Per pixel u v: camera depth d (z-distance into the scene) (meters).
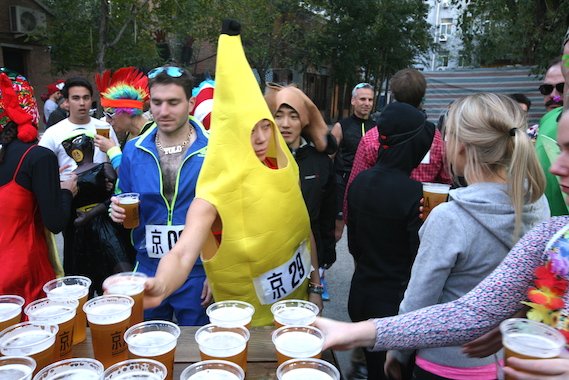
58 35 9.76
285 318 1.49
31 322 1.38
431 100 9.70
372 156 3.45
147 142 2.62
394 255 2.27
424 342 1.39
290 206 2.01
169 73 2.51
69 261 3.30
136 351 1.29
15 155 2.37
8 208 2.35
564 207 2.02
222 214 1.85
